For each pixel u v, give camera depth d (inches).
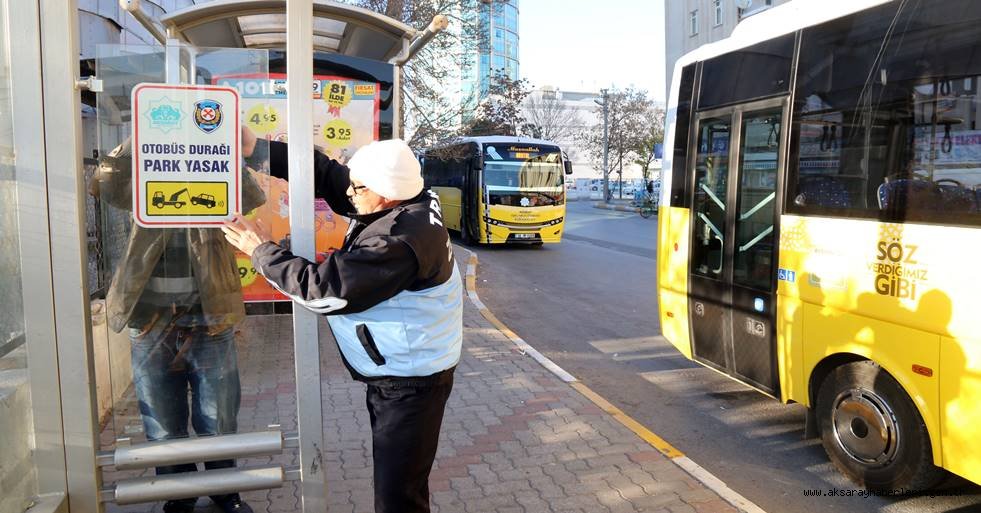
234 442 116.4
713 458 204.4
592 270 602.9
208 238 124.6
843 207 184.7
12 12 103.2
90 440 110.7
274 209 124.2
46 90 105.0
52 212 106.3
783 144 207.6
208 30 273.7
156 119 113.9
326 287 102.7
